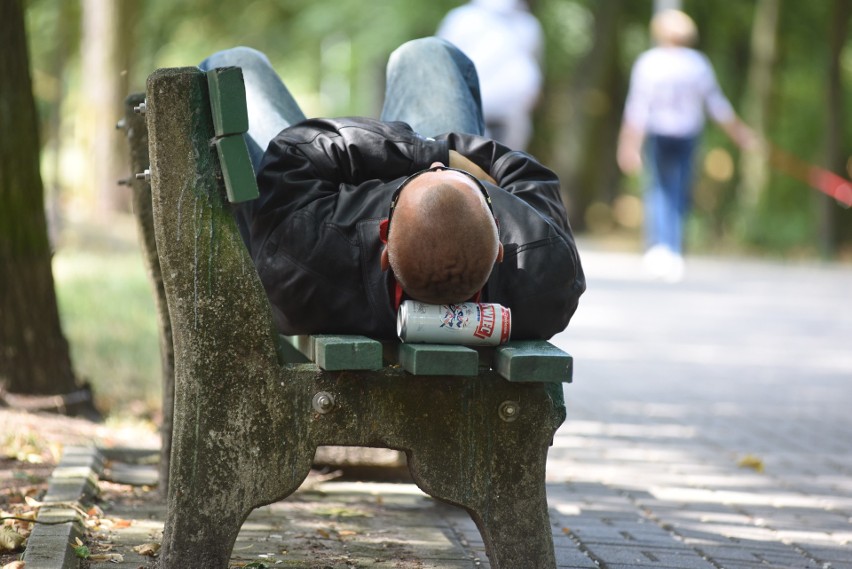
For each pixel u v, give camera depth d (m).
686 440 14.87
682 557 9.28
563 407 7.40
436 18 55.50
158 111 6.96
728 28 68.50
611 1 60.19
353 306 7.37
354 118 7.96
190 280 6.98
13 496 9.78
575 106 60.69
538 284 7.32
